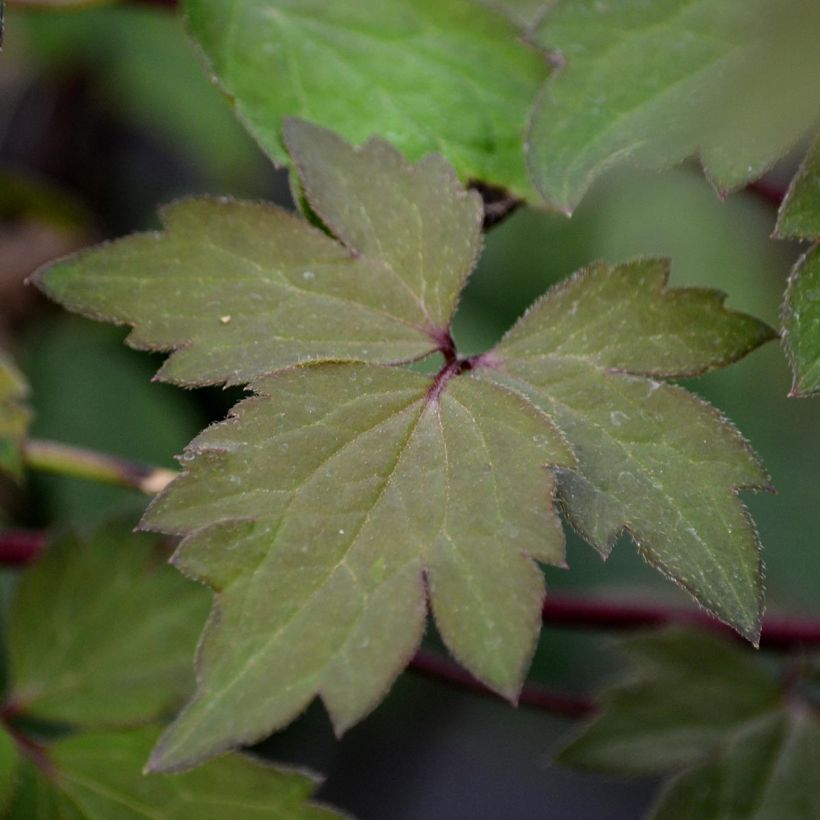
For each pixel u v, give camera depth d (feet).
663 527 1.90
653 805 2.12
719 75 1.92
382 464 1.90
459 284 1.94
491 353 1.93
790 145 1.90
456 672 2.10
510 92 2.02
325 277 1.94
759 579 1.89
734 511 1.90
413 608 1.88
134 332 1.94
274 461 1.90
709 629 2.13
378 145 1.96
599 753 2.12
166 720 2.04
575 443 1.91
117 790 2.02
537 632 1.87
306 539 1.89
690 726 2.13
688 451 1.91
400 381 1.91
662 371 1.92
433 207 1.95
